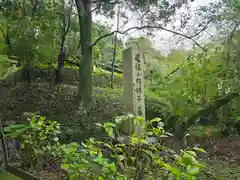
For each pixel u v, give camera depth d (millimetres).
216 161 4641
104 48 12703
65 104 7957
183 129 5918
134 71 5480
